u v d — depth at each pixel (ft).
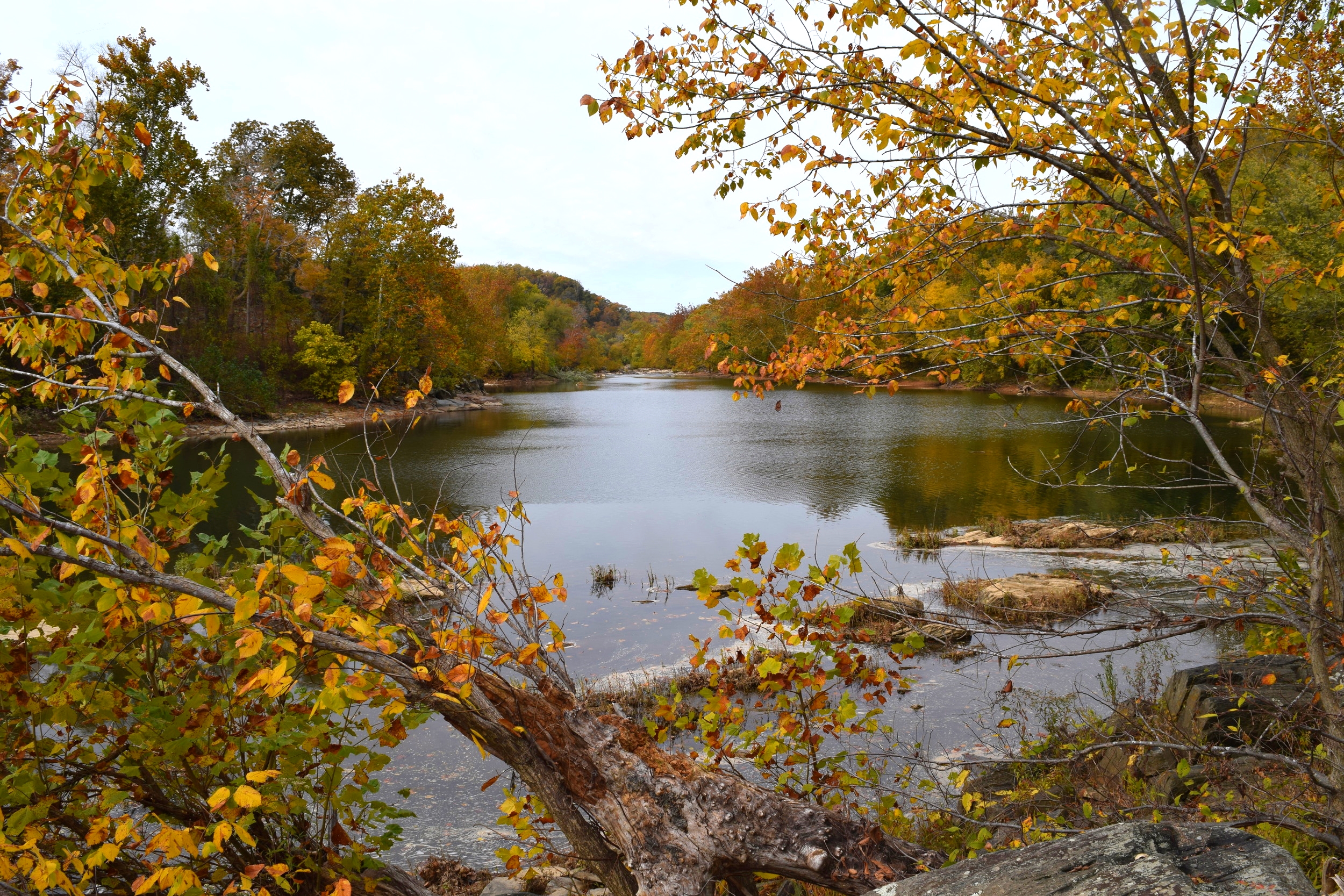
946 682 26.99
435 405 169.89
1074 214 12.78
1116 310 11.91
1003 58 11.41
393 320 167.02
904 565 44.91
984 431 115.24
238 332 149.59
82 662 9.12
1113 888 5.90
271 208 180.34
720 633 11.16
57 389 9.78
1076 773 18.04
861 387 12.84
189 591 7.34
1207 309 10.77
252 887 8.51
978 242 12.89
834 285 13.96
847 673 11.35
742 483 74.28
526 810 11.21
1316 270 11.68
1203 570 13.98
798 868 8.38
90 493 8.30
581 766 8.73
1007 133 11.32
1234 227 10.42
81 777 9.50
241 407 122.01
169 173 112.57
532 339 353.92
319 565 7.44
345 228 165.17
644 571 44.55
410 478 76.69
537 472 81.20
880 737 22.88
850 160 12.19
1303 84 11.03
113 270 10.04
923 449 96.43
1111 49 10.00
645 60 12.40
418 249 167.02
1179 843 6.49
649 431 125.08
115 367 9.23
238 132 192.24
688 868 8.32
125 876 9.91
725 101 12.55
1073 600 33.50
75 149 10.12
